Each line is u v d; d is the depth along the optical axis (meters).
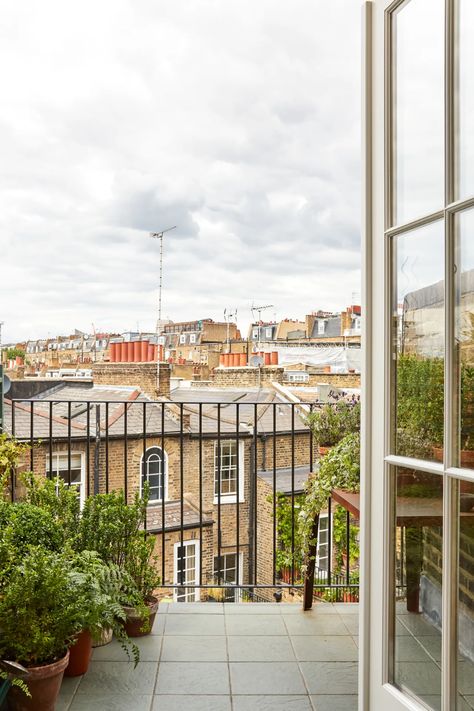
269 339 23.91
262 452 13.49
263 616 3.25
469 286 1.68
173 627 3.10
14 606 2.21
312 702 2.41
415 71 1.89
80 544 2.96
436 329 1.79
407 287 1.92
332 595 5.71
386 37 2.01
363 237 2.11
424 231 1.85
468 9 1.69
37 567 2.22
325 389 3.73
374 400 2.07
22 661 2.20
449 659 1.70
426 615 1.81
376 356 2.06
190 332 24.08
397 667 1.94
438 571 1.76
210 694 2.46
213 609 3.35
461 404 1.69
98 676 2.59
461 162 1.71
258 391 16.42
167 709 2.34
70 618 2.25
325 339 21.86
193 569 12.71
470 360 1.67
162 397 16.06
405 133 1.94
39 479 3.15
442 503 1.74
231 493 13.26
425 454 1.83
